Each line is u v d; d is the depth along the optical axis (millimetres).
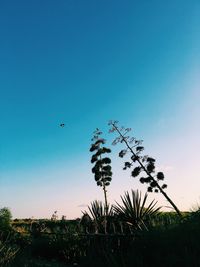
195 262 5398
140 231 7809
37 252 12695
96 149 25516
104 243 8336
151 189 20062
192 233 6211
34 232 14797
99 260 7285
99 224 11469
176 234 6422
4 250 9234
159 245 6391
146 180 20234
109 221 11555
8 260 8602
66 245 12125
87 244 10281
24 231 16219
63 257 11672
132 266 6418
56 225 19359
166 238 6449
